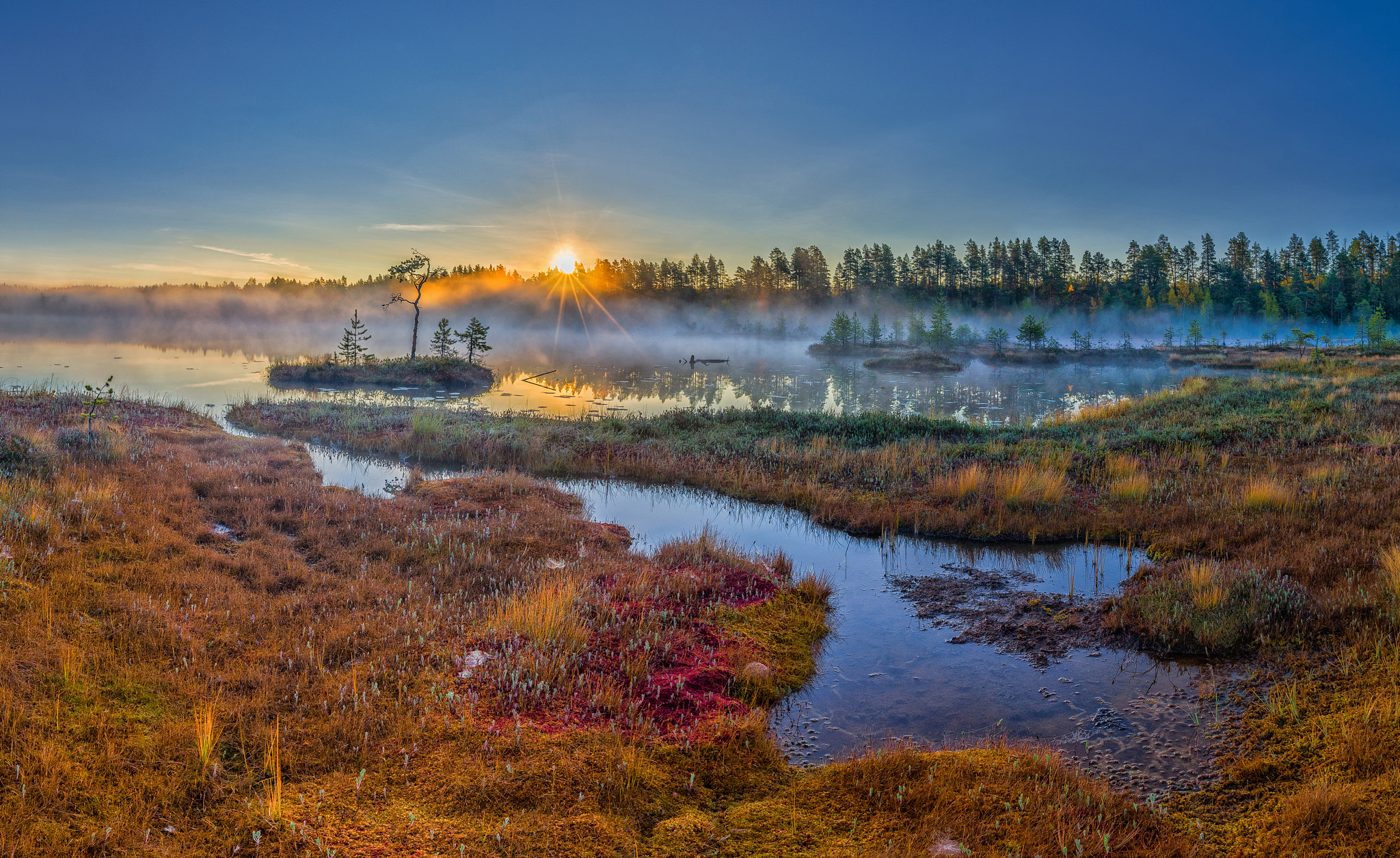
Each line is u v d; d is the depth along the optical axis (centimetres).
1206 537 1166
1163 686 761
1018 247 13312
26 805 452
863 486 1612
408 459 1916
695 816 534
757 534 1350
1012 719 711
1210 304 10994
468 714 626
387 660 718
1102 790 562
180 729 558
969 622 945
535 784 539
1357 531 1089
